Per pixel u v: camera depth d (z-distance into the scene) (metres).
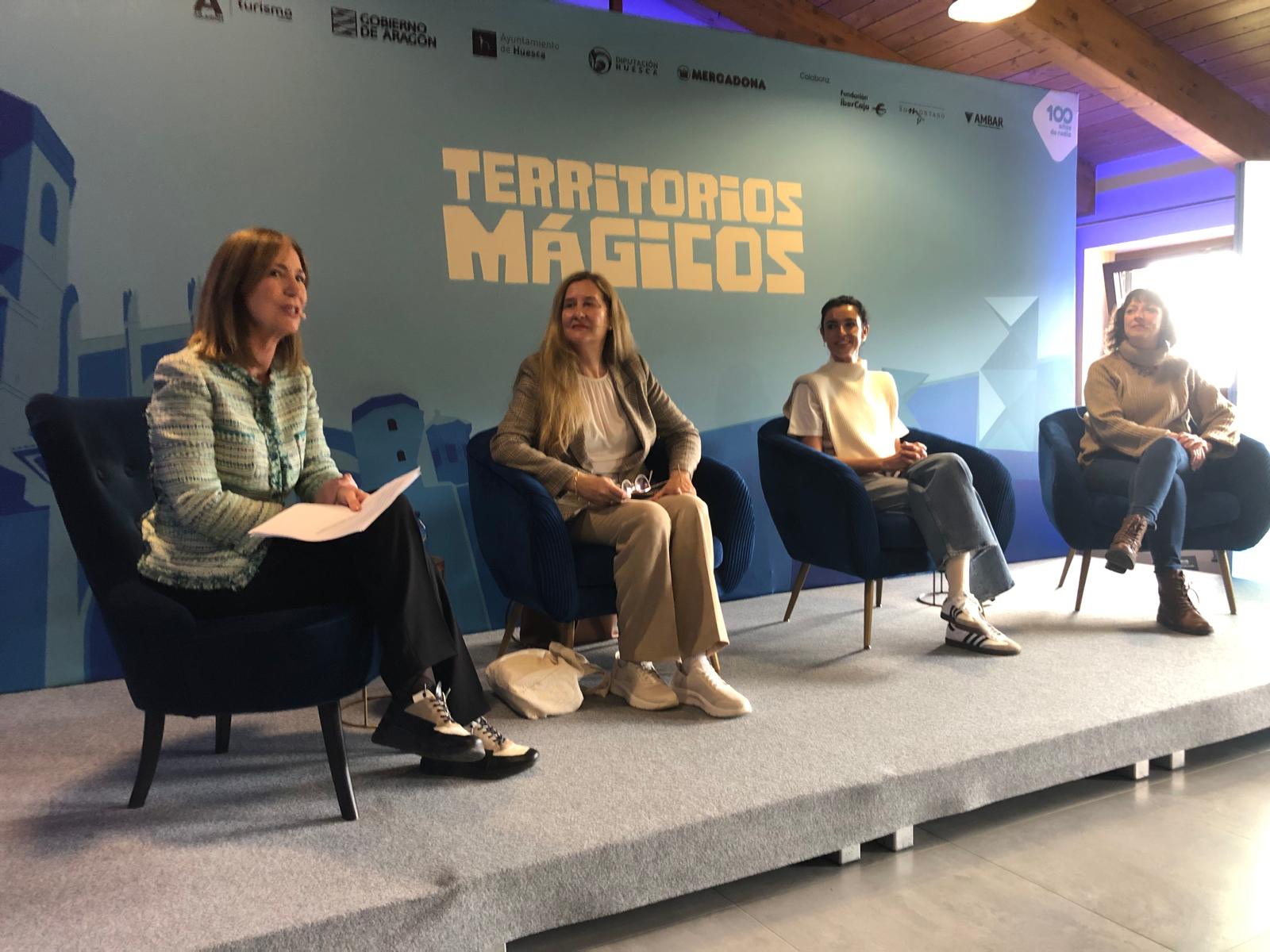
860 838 1.80
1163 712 2.20
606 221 3.33
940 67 4.65
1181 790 2.14
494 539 2.51
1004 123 4.12
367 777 1.89
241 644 1.59
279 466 1.79
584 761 1.93
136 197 2.71
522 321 3.21
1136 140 5.23
